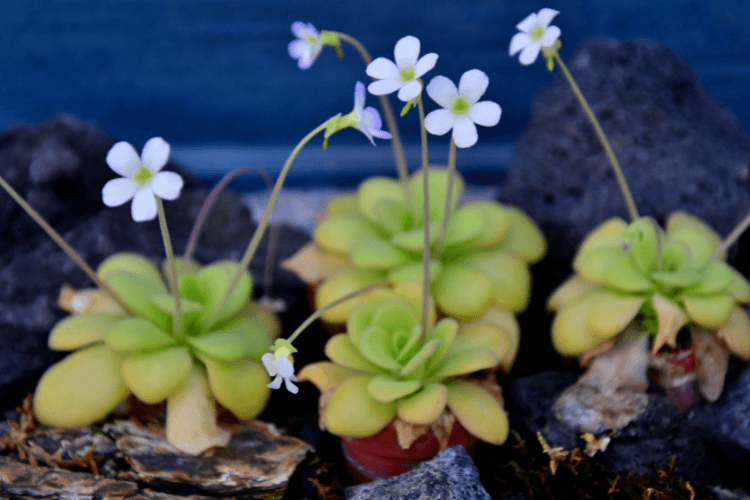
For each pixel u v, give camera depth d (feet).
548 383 1.97
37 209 2.13
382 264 1.96
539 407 1.94
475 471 1.81
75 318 1.88
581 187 2.17
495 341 1.90
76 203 2.17
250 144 4.08
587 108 1.94
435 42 3.91
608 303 1.91
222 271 1.93
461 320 1.97
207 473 1.84
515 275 2.00
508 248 2.07
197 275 1.94
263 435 1.91
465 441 1.86
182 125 4.14
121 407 1.91
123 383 1.86
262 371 1.89
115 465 1.86
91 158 2.22
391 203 2.04
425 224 1.81
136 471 1.84
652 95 2.21
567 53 3.88
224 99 4.08
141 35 3.99
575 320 1.95
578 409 1.89
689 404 1.94
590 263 1.95
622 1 3.79
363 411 1.81
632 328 1.94
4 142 2.18
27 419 1.91
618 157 2.16
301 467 1.89
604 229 2.01
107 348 1.88
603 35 3.87
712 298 1.89
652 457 1.87
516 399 1.96
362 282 1.99
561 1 3.81
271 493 1.85
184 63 4.04
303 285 2.20
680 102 2.26
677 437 1.88
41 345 2.02
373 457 1.86
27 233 2.13
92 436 1.88
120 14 3.94
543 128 2.23
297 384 2.07
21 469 1.84
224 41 4.01
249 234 2.26
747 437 1.89
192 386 1.86
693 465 1.88
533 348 2.12
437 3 3.84
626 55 2.25
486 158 3.70
